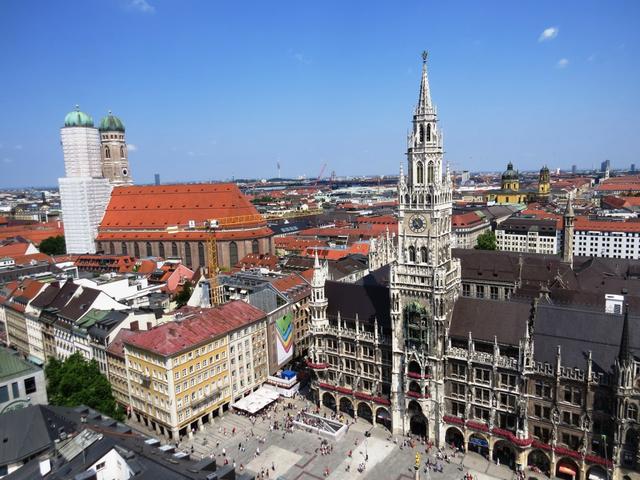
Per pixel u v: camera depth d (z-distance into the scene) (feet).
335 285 389.39
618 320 281.95
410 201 313.73
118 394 395.34
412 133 310.86
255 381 414.41
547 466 293.23
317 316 379.35
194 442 347.36
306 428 355.56
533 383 289.74
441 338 315.58
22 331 532.32
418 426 344.69
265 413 384.27
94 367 345.51
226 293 530.27
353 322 369.71
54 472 197.36
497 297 505.25
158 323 438.40
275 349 435.94
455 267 336.70
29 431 231.09
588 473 277.64
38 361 493.36
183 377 349.41
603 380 267.18
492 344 307.37
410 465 309.83
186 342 355.15
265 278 517.55
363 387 368.48
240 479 198.80
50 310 479.82
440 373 318.65
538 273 484.74
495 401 304.09
